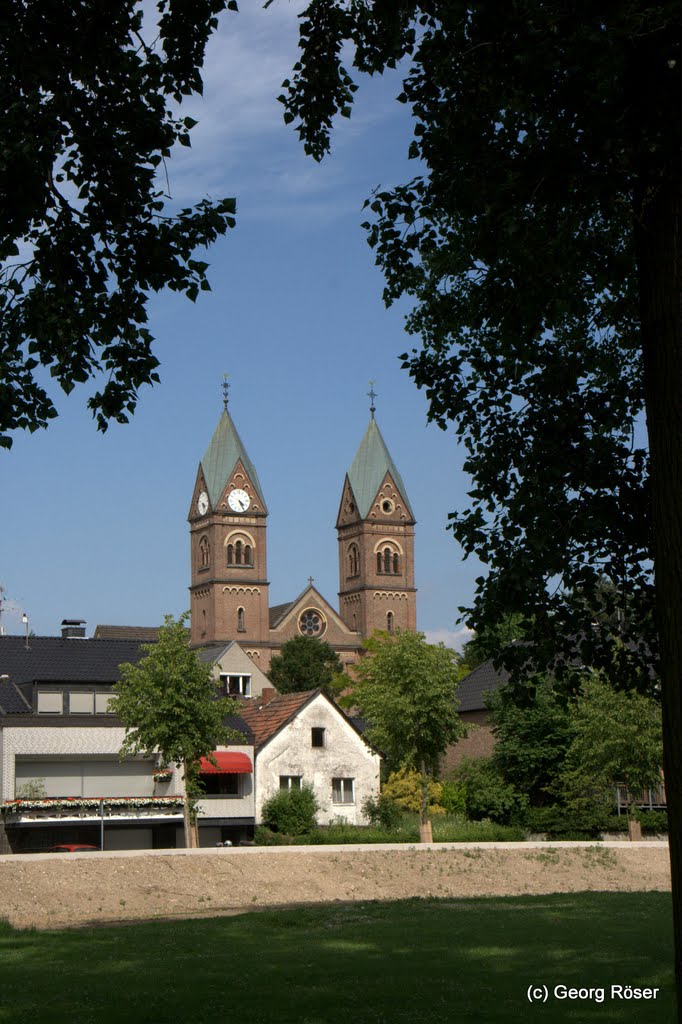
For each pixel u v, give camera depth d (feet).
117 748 193.57
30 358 46.29
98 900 112.37
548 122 41.63
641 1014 49.90
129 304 45.03
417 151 47.03
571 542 51.52
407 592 554.87
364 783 209.46
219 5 44.50
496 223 45.14
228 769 196.65
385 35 47.85
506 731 192.34
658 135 35.42
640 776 161.68
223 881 121.49
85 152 42.88
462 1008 51.11
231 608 515.09
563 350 55.93
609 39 36.32
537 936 76.43
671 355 33.30
